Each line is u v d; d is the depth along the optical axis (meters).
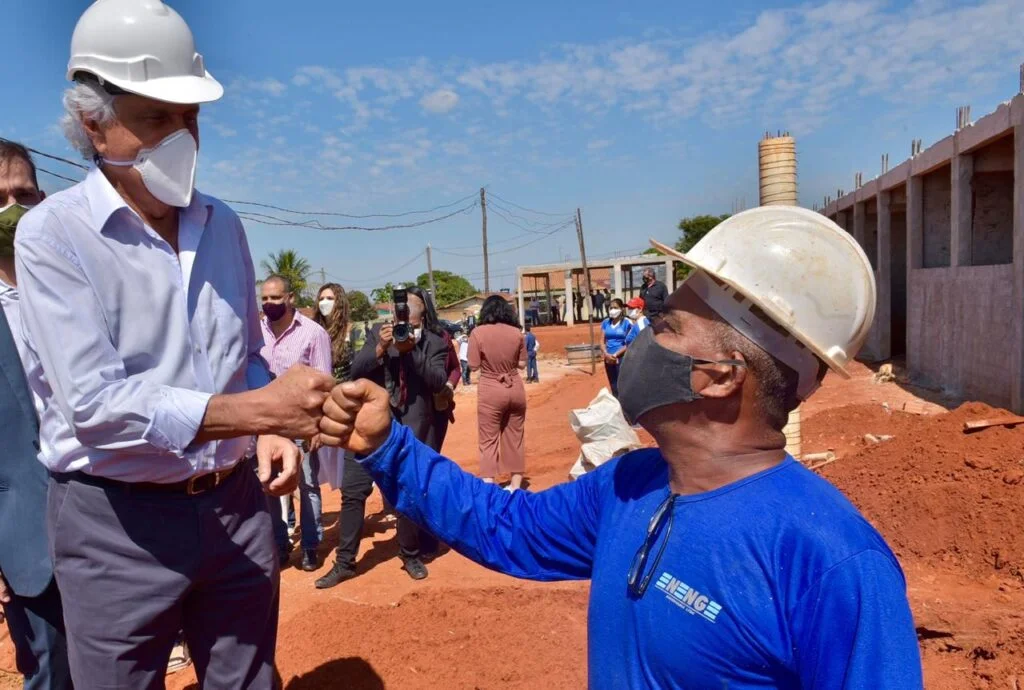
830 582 1.30
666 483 1.63
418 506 1.98
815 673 1.30
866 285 1.47
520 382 6.95
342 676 3.75
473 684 3.60
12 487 2.85
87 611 2.33
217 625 2.56
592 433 6.56
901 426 8.58
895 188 16.92
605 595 1.58
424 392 5.55
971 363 11.50
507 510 1.98
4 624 5.12
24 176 3.14
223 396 1.99
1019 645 3.64
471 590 4.75
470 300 57.16
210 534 2.39
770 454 1.53
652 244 1.63
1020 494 4.93
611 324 12.33
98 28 2.03
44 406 2.30
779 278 1.44
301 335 5.61
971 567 4.65
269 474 2.44
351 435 1.93
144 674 2.42
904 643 1.25
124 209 2.13
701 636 1.39
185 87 2.09
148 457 2.21
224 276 2.43
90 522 2.29
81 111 2.07
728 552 1.40
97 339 2.07
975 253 12.59
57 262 2.04
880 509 5.48
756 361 1.46
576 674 3.63
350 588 5.27
